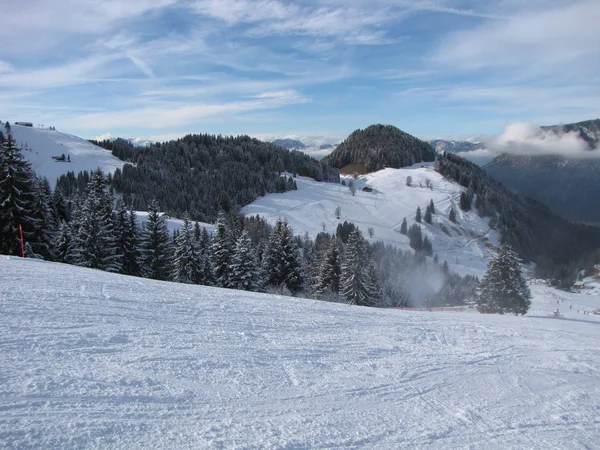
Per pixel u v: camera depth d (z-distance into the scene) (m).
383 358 7.82
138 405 4.73
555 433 5.19
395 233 132.50
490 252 131.00
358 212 148.38
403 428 4.98
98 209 31.89
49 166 172.62
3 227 25.17
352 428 4.83
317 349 7.92
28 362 5.49
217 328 8.58
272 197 156.00
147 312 9.15
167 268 36.72
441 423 5.21
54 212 40.84
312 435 4.53
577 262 126.12
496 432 5.09
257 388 5.70
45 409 4.33
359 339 9.09
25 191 26.16
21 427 3.92
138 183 134.38
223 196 133.00
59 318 7.71
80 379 5.19
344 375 6.66
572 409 6.01
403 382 6.59
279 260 37.88
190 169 172.50
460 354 8.58
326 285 38.38
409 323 11.59
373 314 12.62
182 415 4.64
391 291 66.00
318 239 82.75
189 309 10.02
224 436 4.28
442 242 133.75
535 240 150.38
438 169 198.75
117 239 32.69
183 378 5.69
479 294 37.12
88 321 7.80
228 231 40.78
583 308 78.44
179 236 35.59
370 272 41.19
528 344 9.94
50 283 10.99
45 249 28.34
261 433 4.45
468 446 4.67
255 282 33.25
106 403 4.66
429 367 7.48
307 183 181.25
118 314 8.61
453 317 13.95
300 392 5.76
